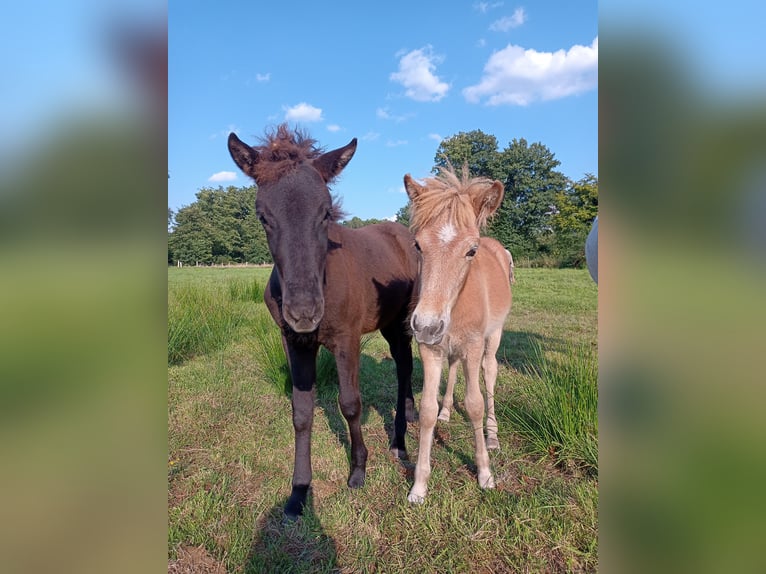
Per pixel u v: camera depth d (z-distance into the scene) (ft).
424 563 7.72
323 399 15.40
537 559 7.72
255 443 12.19
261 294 38.19
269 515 9.13
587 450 10.24
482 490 9.85
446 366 19.72
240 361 19.95
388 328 13.48
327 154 9.66
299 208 8.14
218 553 7.95
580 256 95.71
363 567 7.66
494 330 12.67
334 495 9.89
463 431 13.01
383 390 16.53
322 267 8.50
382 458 11.56
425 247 8.72
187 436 12.52
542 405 11.98
